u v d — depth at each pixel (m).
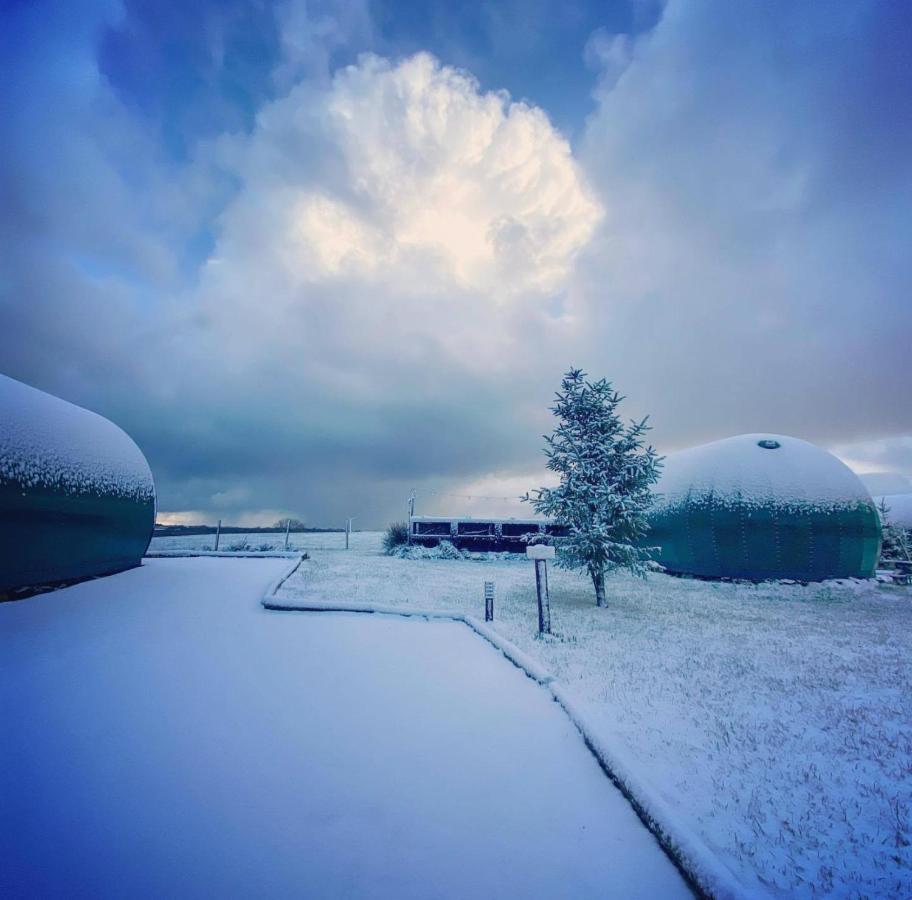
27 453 12.63
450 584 18.91
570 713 6.61
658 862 3.94
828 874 3.81
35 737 5.56
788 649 10.66
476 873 3.72
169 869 3.64
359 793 4.70
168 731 5.83
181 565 20.42
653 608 15.52
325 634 10.36
